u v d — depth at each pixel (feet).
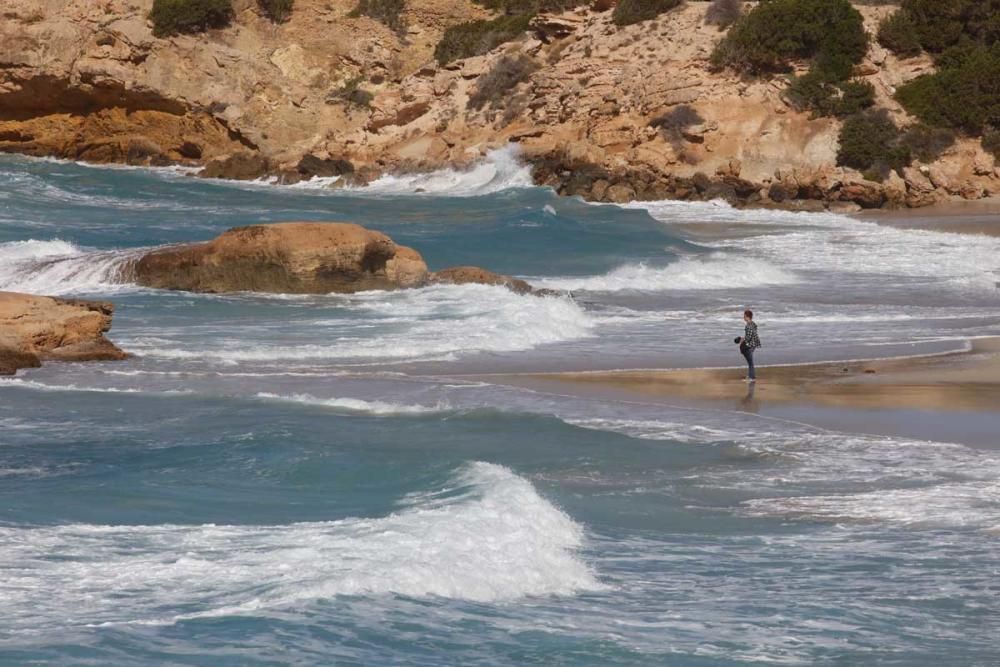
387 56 654.53
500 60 578.66
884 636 70.74
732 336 202.49
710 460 115.75
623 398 147.54
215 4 623.36
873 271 297.74
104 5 596.70
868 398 149.48
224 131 590.96
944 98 499.10
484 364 171.42
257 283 225.56
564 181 496.23
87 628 63.93
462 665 62.44
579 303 234.38
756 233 370.73
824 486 107.24
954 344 196.44
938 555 87.71
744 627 71.41
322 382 152.05
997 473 112.16
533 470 109.70
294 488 97.86
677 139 495.00
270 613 66.74
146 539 80.84
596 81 533.14
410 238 315.17
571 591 76.28
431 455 110.73
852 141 479.82
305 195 474.49
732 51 515.09
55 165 528.63
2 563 74.49
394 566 73.72
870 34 531.09
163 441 114.52
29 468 103.04
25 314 162.71
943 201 470.39
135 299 216.33
